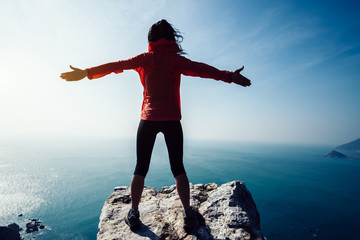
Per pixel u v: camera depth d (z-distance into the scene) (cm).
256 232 240
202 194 338
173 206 273
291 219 8250
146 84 210
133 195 214
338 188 14475
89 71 188
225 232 239
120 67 198
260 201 10919
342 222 8069
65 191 12350
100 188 13312
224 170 19325
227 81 193
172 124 203
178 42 219
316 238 6469
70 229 7100
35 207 9269
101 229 229
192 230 207
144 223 237
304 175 18875
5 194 10988
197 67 196
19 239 4338
